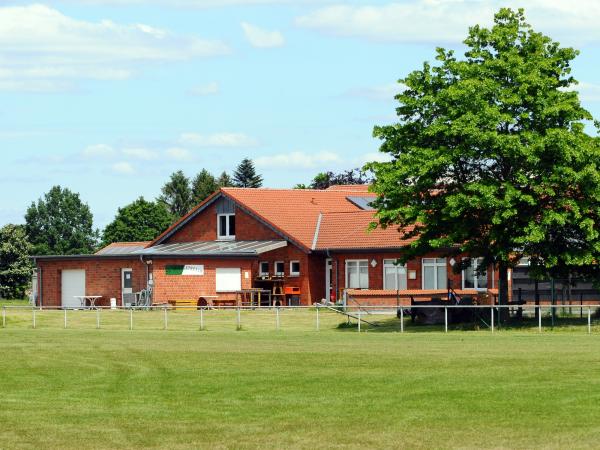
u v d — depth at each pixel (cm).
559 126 4862
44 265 7531
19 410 2658
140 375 3266
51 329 5359
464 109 4803
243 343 4288
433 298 5422
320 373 3234
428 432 2330
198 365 3484
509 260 5044
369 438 2281
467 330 4903
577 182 4744
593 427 2352
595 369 3209
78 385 3070
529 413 2514
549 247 4934
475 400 2695
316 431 2359
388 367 3347
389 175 4938
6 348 4159
